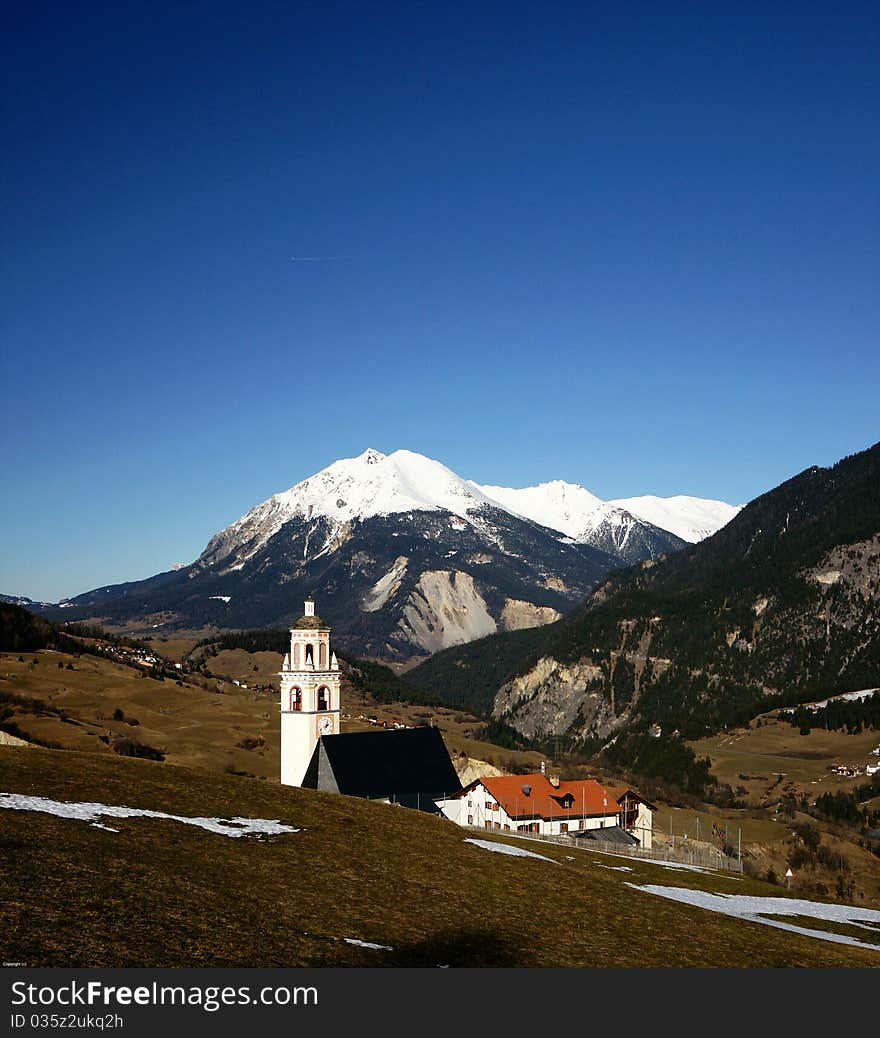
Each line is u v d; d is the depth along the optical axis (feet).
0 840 177.68
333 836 237.66
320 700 458.50
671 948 195.31
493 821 460.96
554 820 468.34
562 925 198.29
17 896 151.33
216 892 174.19
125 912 154.40
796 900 306.55
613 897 232.73
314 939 159.84
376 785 437.58
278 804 262.26
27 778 233.55
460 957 165.89
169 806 233.76
